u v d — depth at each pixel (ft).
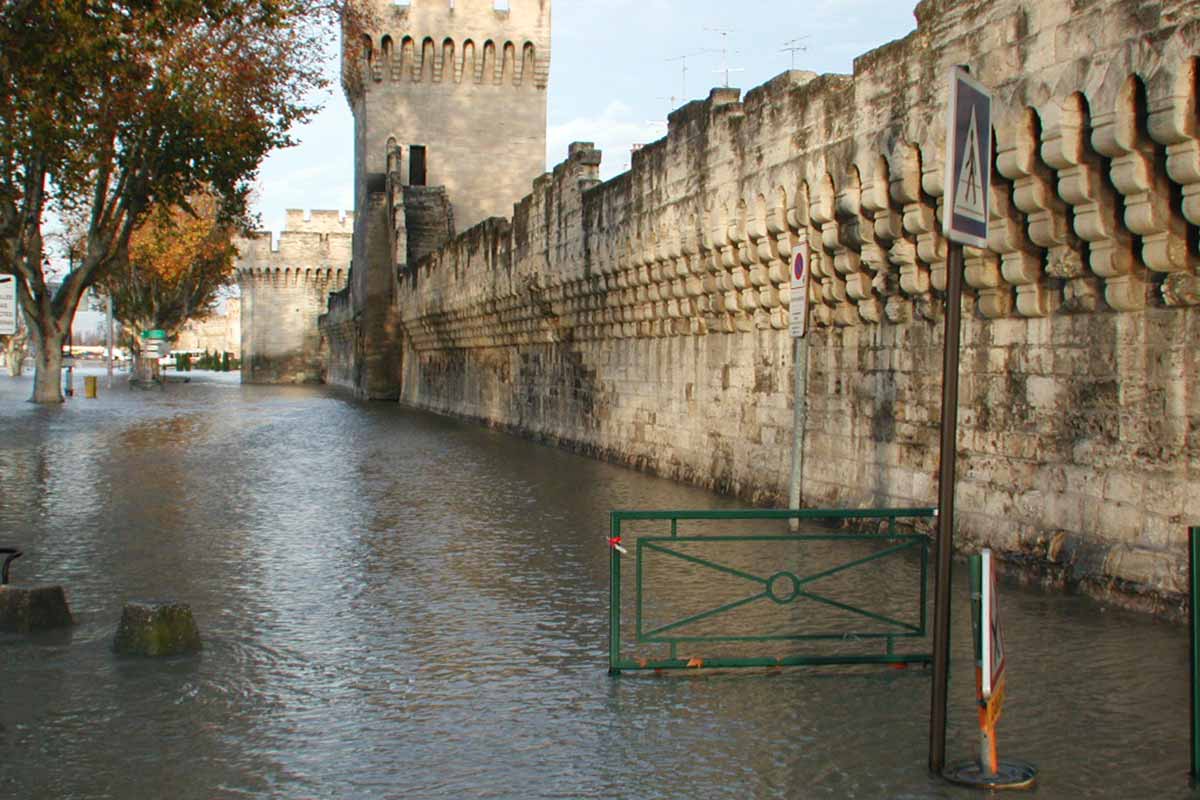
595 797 20.62
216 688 27.37
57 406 158.81
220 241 245.45
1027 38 37.22
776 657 28.84
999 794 20.44
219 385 276.41
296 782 21.44
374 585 39.45
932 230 44.37
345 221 297.94
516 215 109.40
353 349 227.61
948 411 21.08
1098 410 35.99
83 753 22.94
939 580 21.48
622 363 84.23
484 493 65.62
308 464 82.64
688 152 67.62
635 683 27.61
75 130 114.73
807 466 56.18
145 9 72.69
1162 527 33.24
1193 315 32.42
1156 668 27.84
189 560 43.98
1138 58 32.07
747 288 62.03
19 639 31.99
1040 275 38.47
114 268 161.68
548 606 36.14
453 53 214.69
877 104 46.98
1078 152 34.81
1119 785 20.83
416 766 22.22
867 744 23.07
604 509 58.65
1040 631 31.40
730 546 46.88
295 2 130.11
